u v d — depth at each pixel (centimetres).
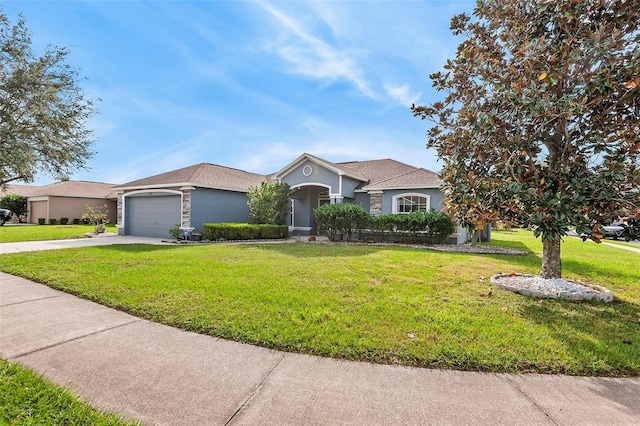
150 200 1844
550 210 469
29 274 714
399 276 716
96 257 940
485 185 539
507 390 298
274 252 1095
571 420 255
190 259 916
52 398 269
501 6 620
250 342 389
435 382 309
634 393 297
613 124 487
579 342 392
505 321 454
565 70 502
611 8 493
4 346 372
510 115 516
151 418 249
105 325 440
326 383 303
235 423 245
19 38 1342
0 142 1265
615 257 1080
